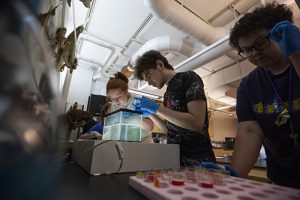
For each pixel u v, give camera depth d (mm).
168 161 706
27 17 161
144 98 983
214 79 3936
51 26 678
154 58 1027
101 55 3562
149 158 645
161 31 2725
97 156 531
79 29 1110
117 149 567
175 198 311
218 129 5672
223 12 2279
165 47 2469
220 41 1982
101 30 2773
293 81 747
